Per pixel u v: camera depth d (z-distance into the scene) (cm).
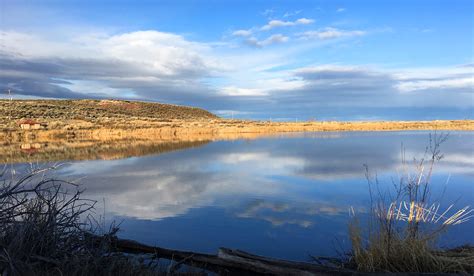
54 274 500
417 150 2545
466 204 1044
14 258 496
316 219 933
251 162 2084
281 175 1619
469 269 574
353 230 657
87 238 621
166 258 684
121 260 572
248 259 620
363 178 1492
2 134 4806
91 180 1498
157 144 3572
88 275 514
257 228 866
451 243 712
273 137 4462
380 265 602
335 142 3375
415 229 639
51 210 595
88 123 6825
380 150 2581
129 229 859
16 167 1681
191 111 14638
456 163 1859
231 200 1152
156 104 14162
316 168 1788
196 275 590
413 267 587
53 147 3198
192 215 980
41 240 547
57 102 12050
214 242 770
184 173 1706
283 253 709
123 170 1791
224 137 4719
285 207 1057
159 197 1198
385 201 1088
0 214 557
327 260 675
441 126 7306
